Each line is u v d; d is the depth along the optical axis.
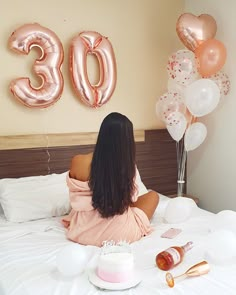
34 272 1.48
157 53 3.03
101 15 2.74
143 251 1.69
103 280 1.38
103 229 1.81
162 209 2.33
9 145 2.44
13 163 2.47
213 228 1.90
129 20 2.87
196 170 3.15
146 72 3.00
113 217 1.82
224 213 1.89
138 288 1.35
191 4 3.05
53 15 2.55
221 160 2.90
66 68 2.62
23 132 2.53
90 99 2.61
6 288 1.41
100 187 1.75
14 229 1.97
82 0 2.64
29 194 2.22
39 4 2.49
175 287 1.35
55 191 2.29
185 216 2.10
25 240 1.84
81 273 1.46
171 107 2.71
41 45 2.41
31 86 2.41
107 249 1.51
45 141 2.57
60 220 2.14
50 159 2.59
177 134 2.68
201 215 2.23
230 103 2.78
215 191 2.98
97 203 1.77
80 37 2.54
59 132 2.66
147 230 1.94
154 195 2.19
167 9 3.03
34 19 2.49
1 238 1.86
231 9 2.71
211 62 2.49
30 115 2.54
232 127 2.78
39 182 2.33
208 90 2.42
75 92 2.66
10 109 2.47
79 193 1.86
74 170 1.92
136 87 2.97
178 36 2.80
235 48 2.70
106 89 2.65
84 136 2.71
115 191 1.75
